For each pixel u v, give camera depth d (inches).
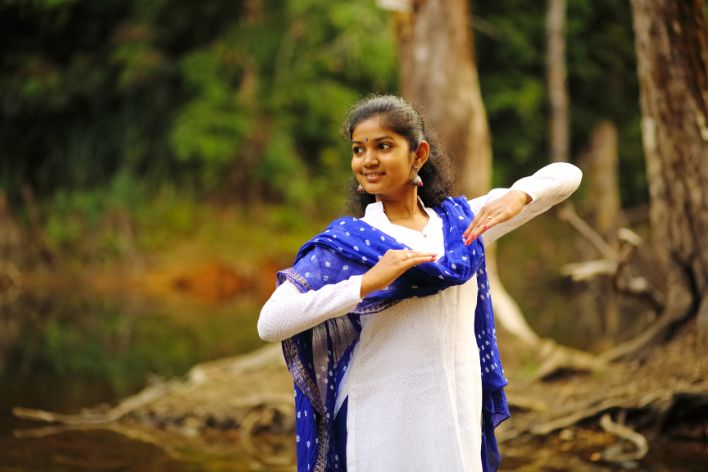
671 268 255.0
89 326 481.7
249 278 678.5
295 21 743.1
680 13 235.3
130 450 229.9
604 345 387.5
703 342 246.5
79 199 737.6
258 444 238.2
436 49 302.8
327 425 114.9
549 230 735.1
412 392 111.9
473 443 113.6
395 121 114.2
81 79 757.3
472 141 304.8
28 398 299.4
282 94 746.2
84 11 770.2
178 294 644.1
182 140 715.4
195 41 771.4
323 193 769.6
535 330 446.9
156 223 725.9
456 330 114.7
